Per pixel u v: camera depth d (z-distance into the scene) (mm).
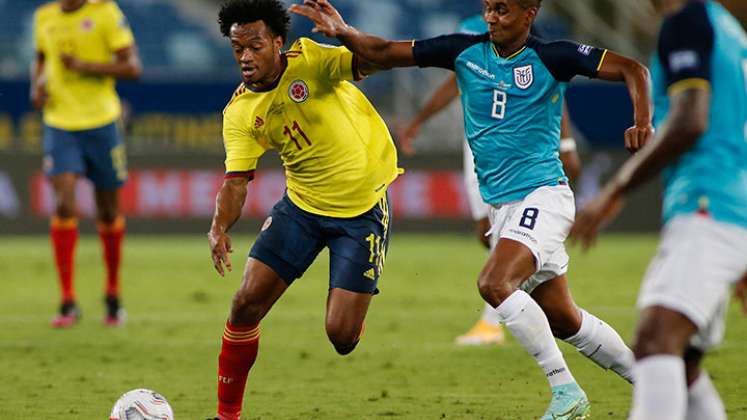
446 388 25484
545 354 20016
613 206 13773
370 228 21094
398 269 51562
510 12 20141
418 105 70000
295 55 20438
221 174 65062
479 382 26203
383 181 21469
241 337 20234
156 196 64812
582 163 65000
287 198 21281
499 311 19859
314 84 20500
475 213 29453
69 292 36438
